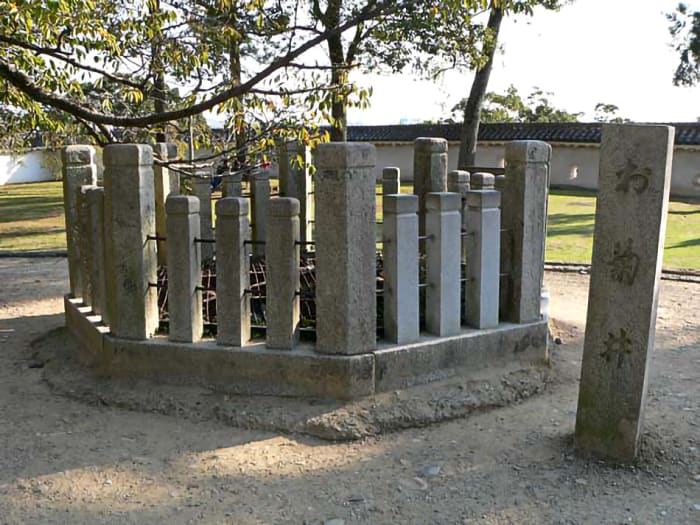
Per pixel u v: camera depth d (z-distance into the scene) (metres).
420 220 6.67
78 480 3.71
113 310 4.91
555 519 3.28
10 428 4.35
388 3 6.33
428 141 6.54
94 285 5.52
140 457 3.95
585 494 3.50
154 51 6.23
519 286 5.04
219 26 6.57
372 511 3.39
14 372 5.41
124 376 4.86
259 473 3.78
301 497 3.53
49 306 7.70
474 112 15.76
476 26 12.16
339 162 4.20
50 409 4.64
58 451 4.03
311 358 4.43
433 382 4.65
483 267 4.87
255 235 6.88
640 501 3.41
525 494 3.51
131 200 4.70
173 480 3.71
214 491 3.59
